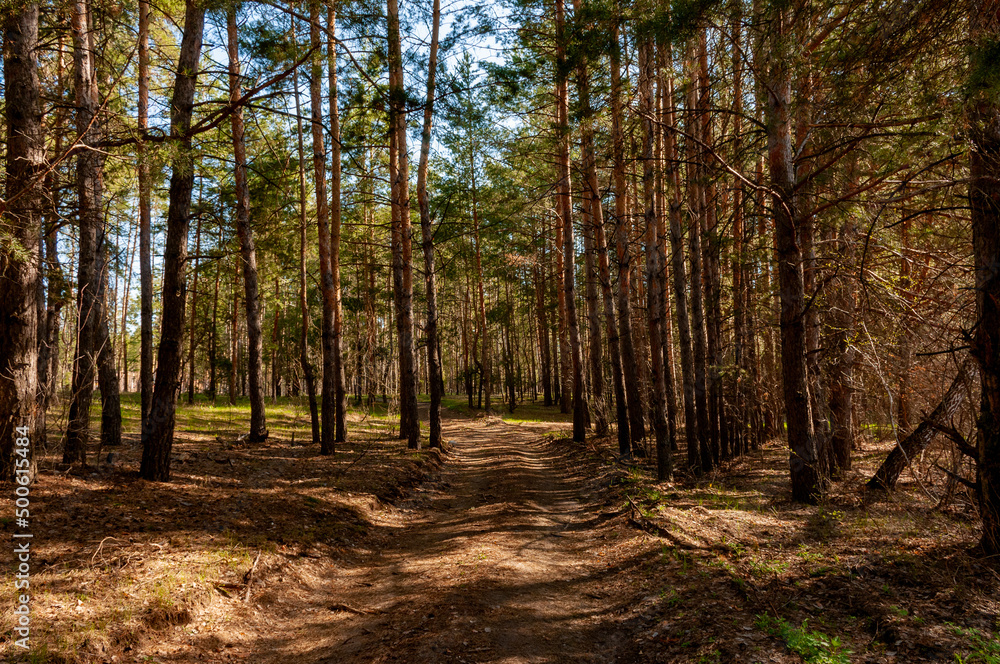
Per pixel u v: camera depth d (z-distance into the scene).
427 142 14.59
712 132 13.66
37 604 4.67
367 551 8.14
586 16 9.30
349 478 11.34
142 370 14.16
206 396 32.31
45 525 6.32
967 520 7.34
